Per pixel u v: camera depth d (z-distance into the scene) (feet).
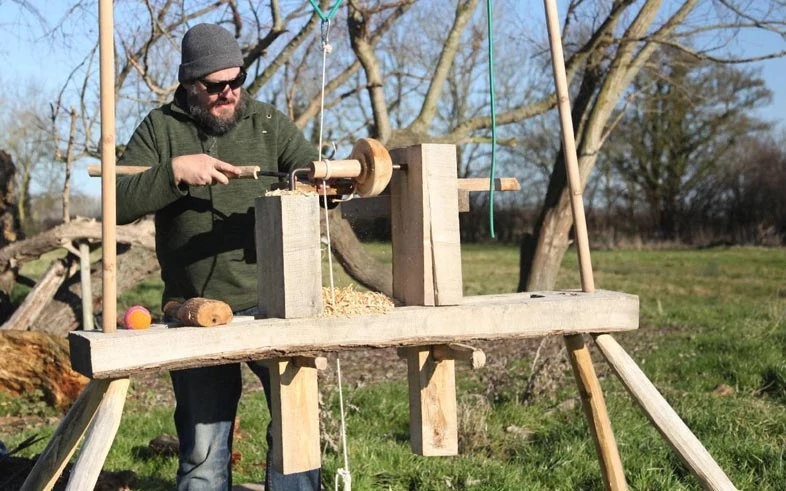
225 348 8.19
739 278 62.69
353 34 29.17
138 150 10.86
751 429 18.06
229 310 8.32
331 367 30.12
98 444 7.98
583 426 18.17
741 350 27.37
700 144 101.30
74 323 31.22
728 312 41.29
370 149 9.01
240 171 9.52
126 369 7.78
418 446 10.05
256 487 14.71
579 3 31.12
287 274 8.53
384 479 15.83
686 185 103.09
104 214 8.13
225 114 10.95
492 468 16.25
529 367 26.58
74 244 30.60
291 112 31.12
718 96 96.37
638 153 102.99
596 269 71.97
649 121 101.35
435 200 9.33
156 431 20.08
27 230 87.45
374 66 29.76
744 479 15.38
